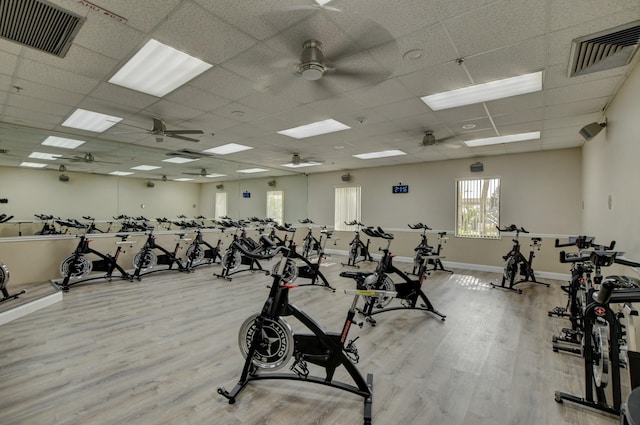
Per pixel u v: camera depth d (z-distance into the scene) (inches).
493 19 80.0
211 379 91.0
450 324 139.9
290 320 144.5
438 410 78.9
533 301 176.2
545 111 148.3
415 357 107.5
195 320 139.0
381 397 84.0
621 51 91.8
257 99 137.9
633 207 105.6
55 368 96.3
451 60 101.7
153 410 76.9
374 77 114.6
